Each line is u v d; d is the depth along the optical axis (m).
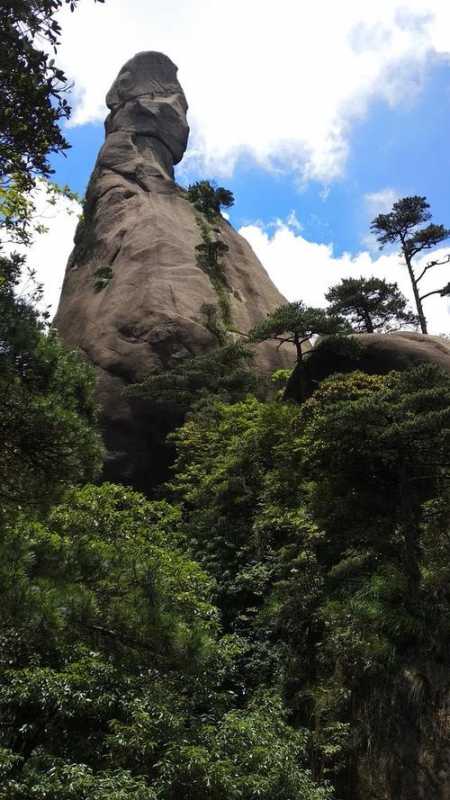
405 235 32.44
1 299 5.86
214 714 10.41
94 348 33.28
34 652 9.82
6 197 6.36
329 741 10.23
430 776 8.86
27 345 5.67
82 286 39.50
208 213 44.66
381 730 9.77
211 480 18.61
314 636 12.27
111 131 50.16
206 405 25.20
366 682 10.38
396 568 11.70
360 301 31.52
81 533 11.22
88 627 6.58
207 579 13.66
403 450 11.73
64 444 5.98
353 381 16.59
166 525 17.28
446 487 12.18
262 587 14.48
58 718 10.12
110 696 9.43
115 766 9.17
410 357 20.38
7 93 5.34
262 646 12.95
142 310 33.97
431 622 10.38
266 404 22.06
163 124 49.97
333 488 12.91
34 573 6.36
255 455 17.84
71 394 6.39
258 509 16.75
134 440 29.81
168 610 7.20
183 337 32.66
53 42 5.22
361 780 9.62
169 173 48.94
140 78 52.44
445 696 9.35
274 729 10.00
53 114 5.51
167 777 8.47
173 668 7.08
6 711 10.09
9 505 6.51
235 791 8.27
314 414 15.32
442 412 11.00
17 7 4.96
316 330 22.05
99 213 43.81
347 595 11.84
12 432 5.86
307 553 13.38
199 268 38.00
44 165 5.87
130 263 37.50
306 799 8.71
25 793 8.19
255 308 38.19
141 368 31.69
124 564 7.10
